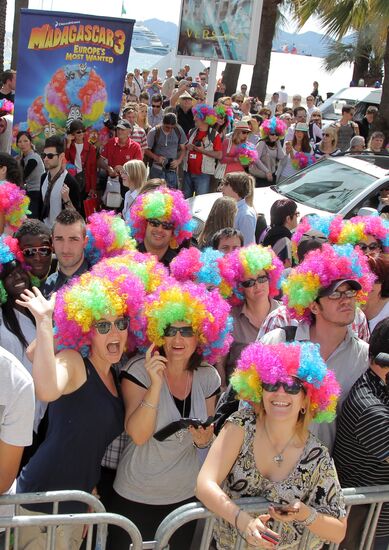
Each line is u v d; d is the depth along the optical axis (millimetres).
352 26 15758
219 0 12531
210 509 2783
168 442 3324
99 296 3131
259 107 20375
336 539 2797
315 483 2854
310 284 3545
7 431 2732
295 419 2824
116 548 3430
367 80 30703
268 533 2611
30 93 9461
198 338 3428
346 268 3549
